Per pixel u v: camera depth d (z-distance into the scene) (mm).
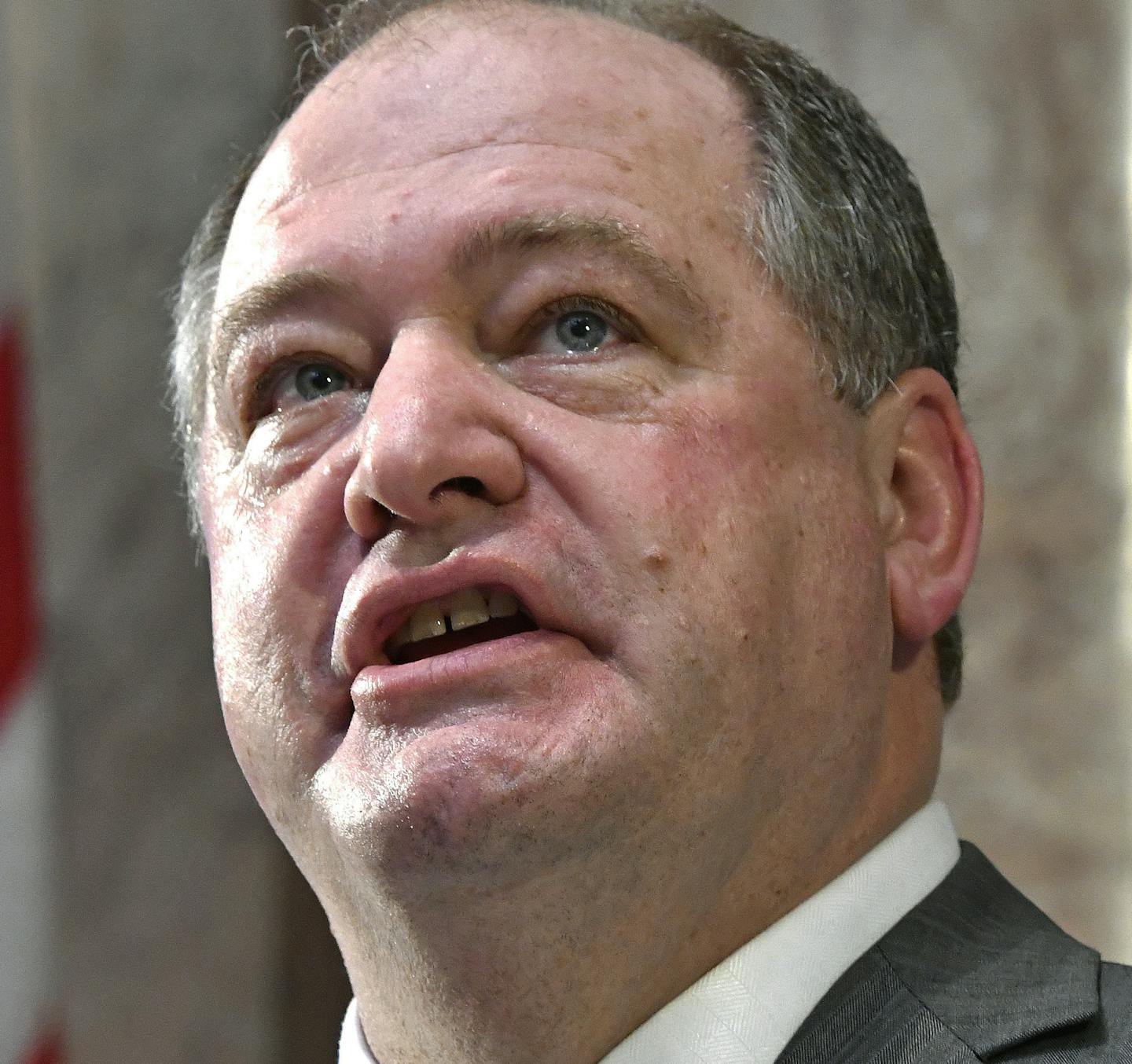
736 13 11547
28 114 12227
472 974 6074
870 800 6738
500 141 6523
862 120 7488
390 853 5809
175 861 11906
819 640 6434
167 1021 11797
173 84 12328
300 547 6410
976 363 11023
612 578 6000
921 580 6988
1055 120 11031
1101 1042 5770
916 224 7566
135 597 12039
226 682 6637
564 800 5754
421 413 6004
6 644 11281
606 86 6719
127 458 12070
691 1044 6152
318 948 12094
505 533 5996
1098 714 10711
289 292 6590
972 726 10906
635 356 6359
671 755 5957
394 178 6551
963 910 6648
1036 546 10875
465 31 6902
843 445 6695
